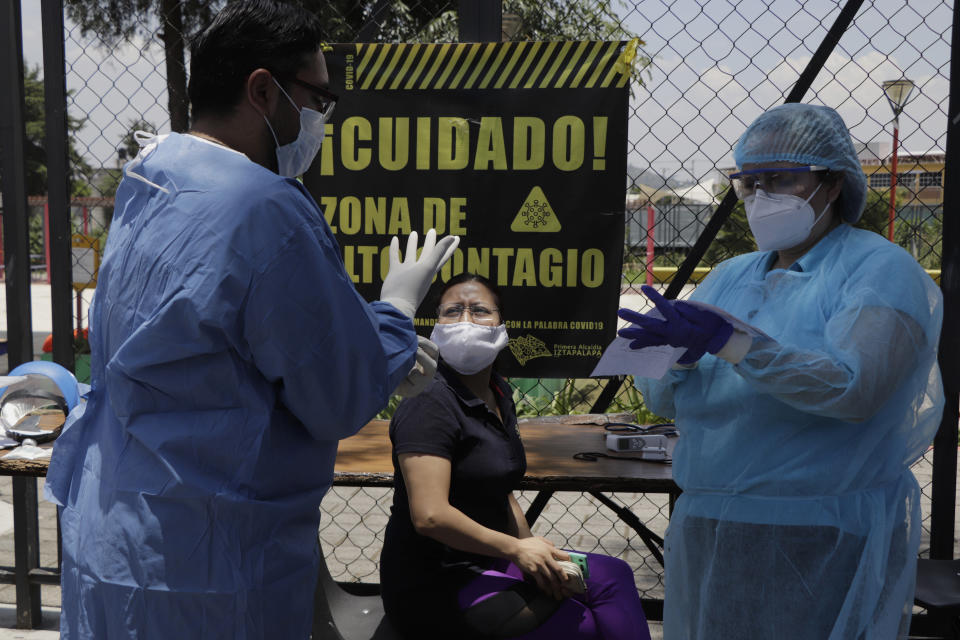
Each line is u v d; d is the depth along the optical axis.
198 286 1.43
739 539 1.99
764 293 2.09
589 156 3.34
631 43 3.29
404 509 2.35
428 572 2.28
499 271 3.41
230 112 1.58
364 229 3.45
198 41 1.58
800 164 1.97
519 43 3.34
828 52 3.21
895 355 1.83
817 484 1.93
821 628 1.94
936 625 3.07
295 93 1.60
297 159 1.69
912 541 2.05
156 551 1.46
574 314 3.40
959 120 3.03
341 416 1.54
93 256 4.38
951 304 3.06
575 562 2.25
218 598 1.45
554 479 2.63
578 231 3.37
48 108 3.41
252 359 1.49
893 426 1.96
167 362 1.47
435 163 3.41
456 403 2.32
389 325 1.64
